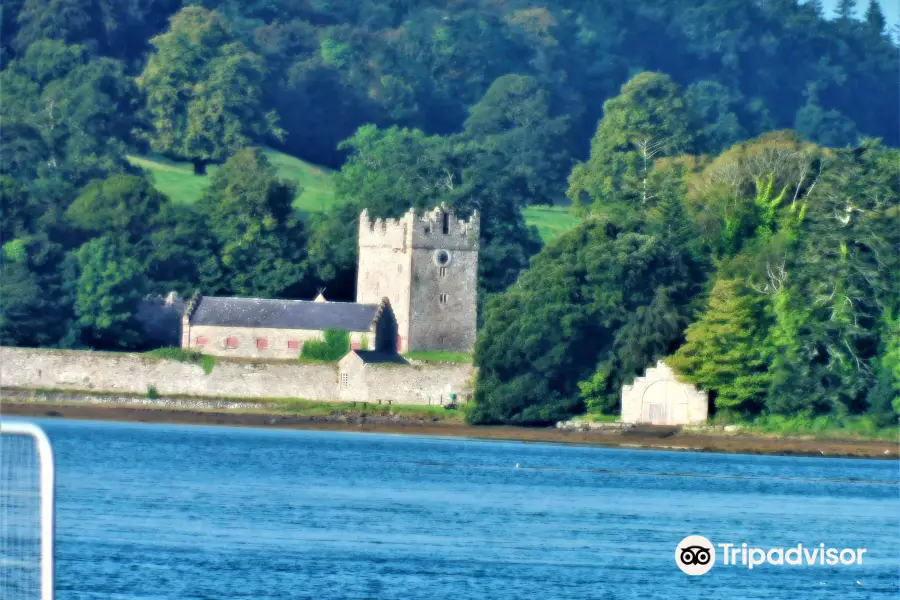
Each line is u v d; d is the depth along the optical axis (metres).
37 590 185.50
